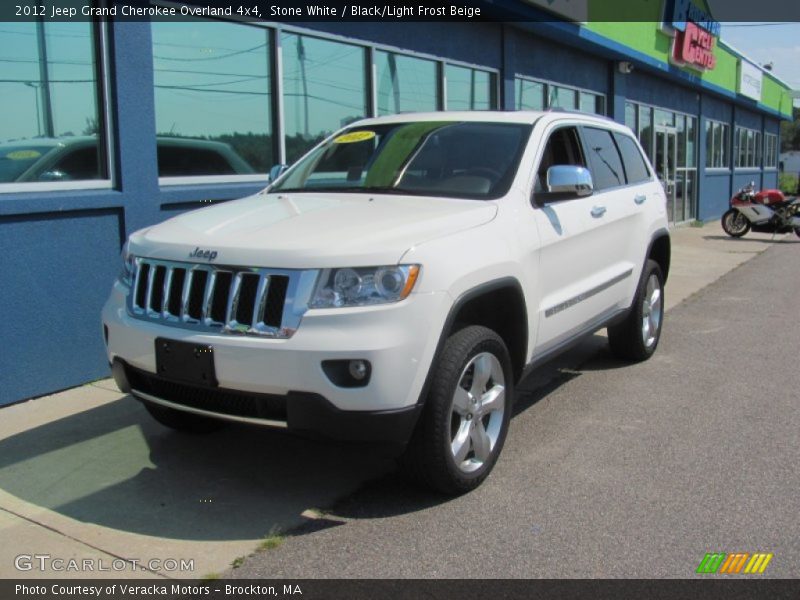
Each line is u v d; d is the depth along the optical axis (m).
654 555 3.58
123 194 6.22
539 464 4.62
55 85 5.87
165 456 4.71
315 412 3.56
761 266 13.74
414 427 3.79
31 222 5.65
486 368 4.20
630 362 6.95
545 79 13.28
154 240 4.17
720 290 11.20
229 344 3.65
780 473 4.50
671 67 18.17
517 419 5.45
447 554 3.59
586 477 4.44
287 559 3.55
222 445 4.88
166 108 6.77
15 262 5.57
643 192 6.66
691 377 6.52
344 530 3.82
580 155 5.68
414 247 3.75
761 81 28.00
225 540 3.72
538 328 4.73
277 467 4.56
